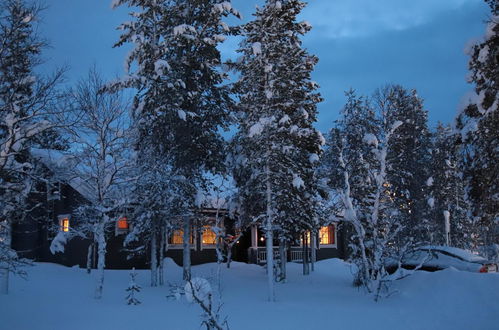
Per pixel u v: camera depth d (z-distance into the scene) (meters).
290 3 21.61
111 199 15.76
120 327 9.97
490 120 12.52
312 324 10.25
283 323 10.41
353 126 18.45
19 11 11.55
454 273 13.05
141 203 17.64
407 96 23.36
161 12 20.95
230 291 16.97
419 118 26.27
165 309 12.36
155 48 20.52
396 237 15.79
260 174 16.14
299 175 19.77
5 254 11.35
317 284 20.06
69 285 17.44
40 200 27.80
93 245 23.11
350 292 16.52
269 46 17.47
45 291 15.62
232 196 20.39
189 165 20.48
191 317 11.16
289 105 18.73
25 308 12.28
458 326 9.62
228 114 22.06
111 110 15.12
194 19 21.91
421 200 24.41
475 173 13.65
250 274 23.48
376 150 17.16
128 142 15.81
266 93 16.48
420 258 17.39
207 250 28.59
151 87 18.98
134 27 21.02
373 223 15.29
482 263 15.64
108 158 16.70
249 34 18.06
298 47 21.62
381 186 16.14
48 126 12.28
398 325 9.95
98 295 14.36
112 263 24.59
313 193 21.38
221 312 12.00
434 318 10.51
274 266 22.17
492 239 27.75
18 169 12.91
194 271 23.66
